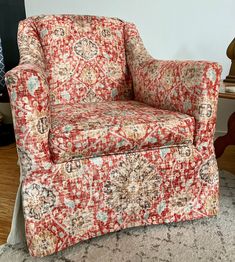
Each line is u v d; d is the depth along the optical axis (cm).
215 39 188
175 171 108
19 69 87
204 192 114
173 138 104
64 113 110
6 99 201
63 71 137
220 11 182
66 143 92
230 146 201
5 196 139
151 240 107
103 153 98
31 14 204
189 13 185
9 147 206
